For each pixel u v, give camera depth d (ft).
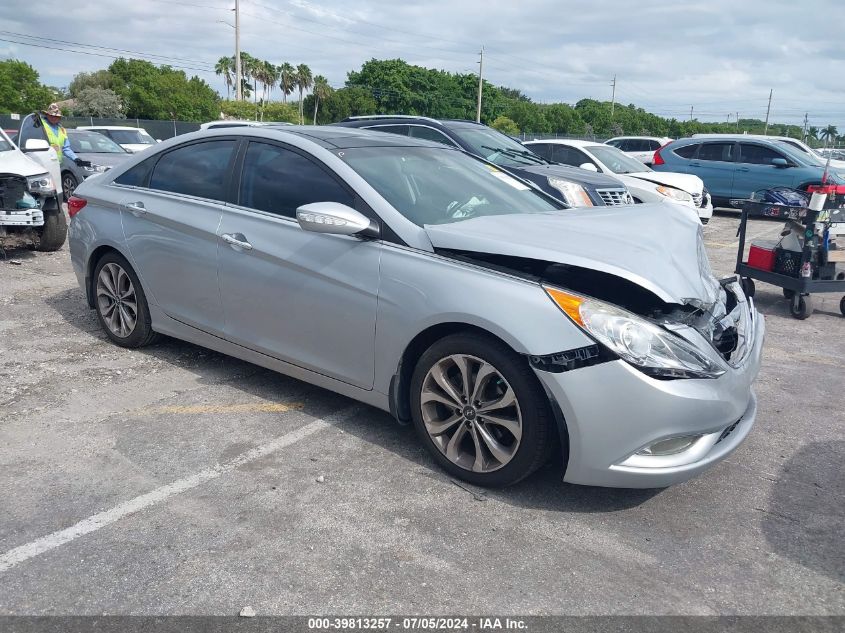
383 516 10.04
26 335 17.52
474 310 10.17
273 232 12.82
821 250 21.48
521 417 10.05
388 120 31.99
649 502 10.64
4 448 11.73
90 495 10.37
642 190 34.30
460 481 11.03
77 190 17.13
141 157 15.97
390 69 331.36
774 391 15.43
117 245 15.65
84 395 13.96
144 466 11.27
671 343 9.56
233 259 13.38
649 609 8.31
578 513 10.27
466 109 329.52
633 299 9.91
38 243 27.32
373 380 11.78
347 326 11.83
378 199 11.76
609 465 9.70
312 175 12.72
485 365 10.29
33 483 10.66
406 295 11.00
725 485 11.23
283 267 12.59
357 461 11.62
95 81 257.96
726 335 10.42
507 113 323.57
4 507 10.01
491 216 12.10
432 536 9.59
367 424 13.00
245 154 13.87
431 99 333.62
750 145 49.83
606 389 9.45
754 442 12.80
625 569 9.03
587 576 8.87
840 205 21.34
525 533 9.73
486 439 10.53
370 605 8.23
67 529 9.52
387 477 11.12
